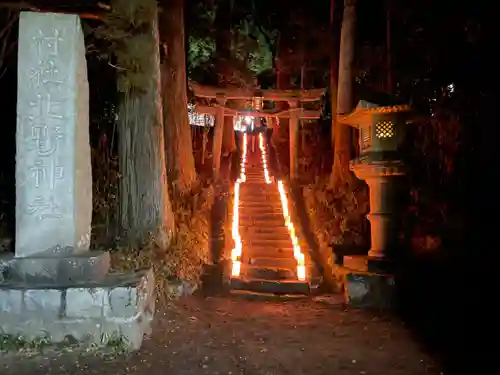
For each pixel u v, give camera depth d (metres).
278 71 24.39
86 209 6.26
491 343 5.93
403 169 8.24
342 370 5.22
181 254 9.72
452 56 10.36
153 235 9.49
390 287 8.17
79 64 6.02
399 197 8.66
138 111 9.80
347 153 14.04
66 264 5.70
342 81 14.41
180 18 14.13
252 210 14.43
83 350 5.37
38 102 5.82
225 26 22.64
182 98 14.21
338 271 9.60
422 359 5.55
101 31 9.19
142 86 9.75
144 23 9.63
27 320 5.38
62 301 5.39
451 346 5.99
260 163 21.62
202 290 9.41
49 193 5.83
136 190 9.70
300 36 22.41
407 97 9.72
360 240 11.15
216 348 5.89
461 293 7.71
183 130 14.23
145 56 9.67
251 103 21.34
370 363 5.44
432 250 9.27
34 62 5.82
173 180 13.03
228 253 11.37
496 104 8.73
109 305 5.46
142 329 5.89
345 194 13.05
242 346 6.00
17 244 5.80
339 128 14.21
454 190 9.80
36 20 5.84
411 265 8.40
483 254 8.37
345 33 14.50
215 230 12.69
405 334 6.59
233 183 17.84
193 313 7.57
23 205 5.80
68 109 5.87
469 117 9.45
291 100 18.88
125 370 5.01
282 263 10.95
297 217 13.89
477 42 9.26
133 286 5.57
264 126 28.00
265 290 9.58
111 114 11.42
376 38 16.97
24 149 5.80
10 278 5.69
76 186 5.91
